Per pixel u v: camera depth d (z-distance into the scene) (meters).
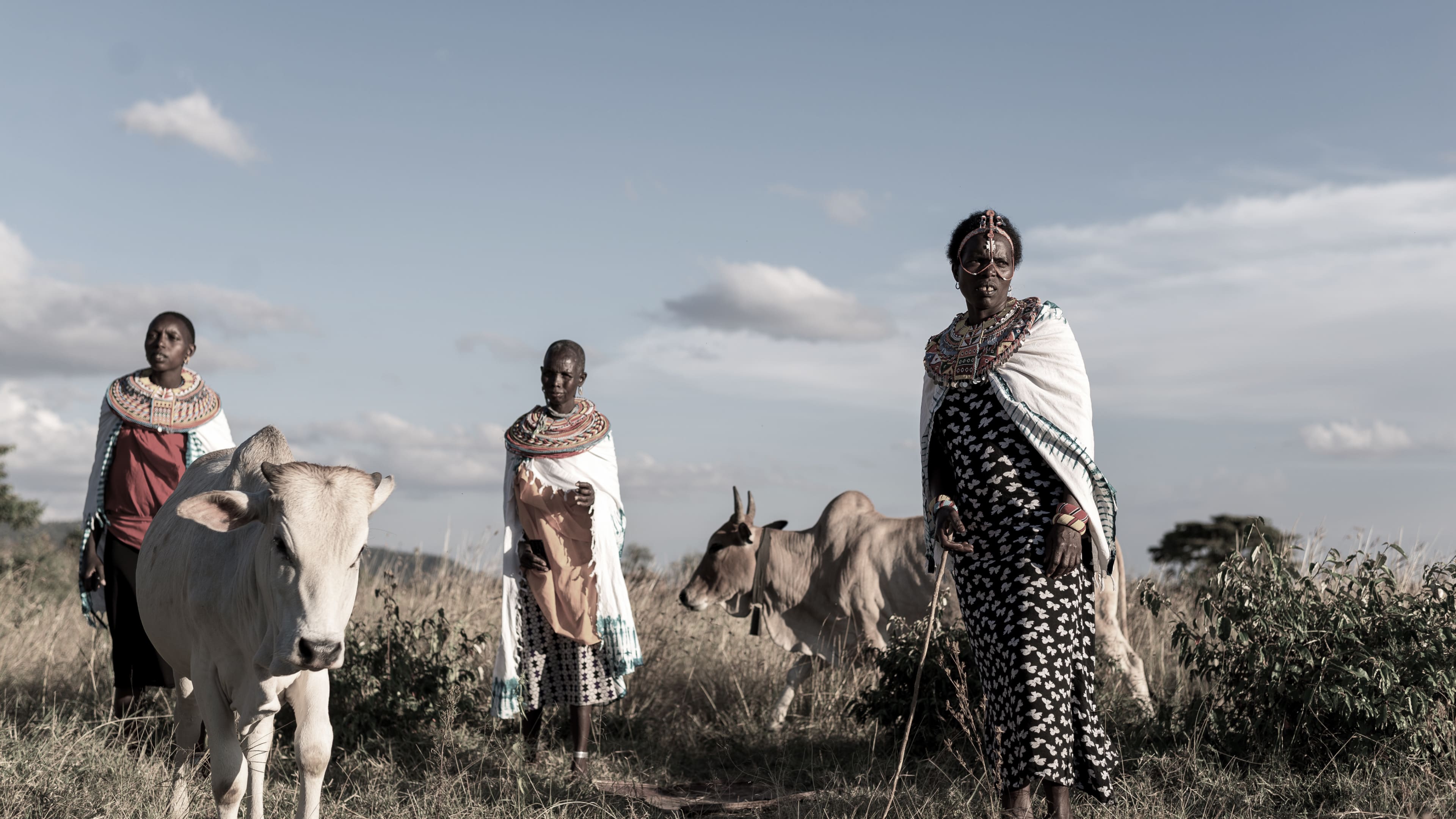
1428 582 5.01
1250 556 5.12
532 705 5.66
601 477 5.84
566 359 5.89
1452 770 4.37
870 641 7.16
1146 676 6.59
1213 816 4.21
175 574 4.41
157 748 5.27
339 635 3.51
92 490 5.69
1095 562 3.67
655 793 5.39
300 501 3.56
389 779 5.17
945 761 5.28
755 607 7.53
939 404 3.81
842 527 7.34
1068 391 3.61
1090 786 3.46
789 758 5.89
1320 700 4.72
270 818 4.49
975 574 3.64
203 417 5.86
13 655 7.12
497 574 8.35
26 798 4.45
